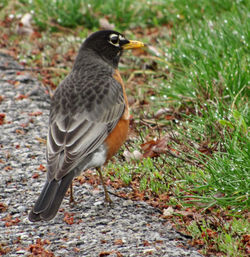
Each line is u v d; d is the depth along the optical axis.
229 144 9.91
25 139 11.99
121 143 10.02
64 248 8.24
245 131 10.07
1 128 12.43
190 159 10.50
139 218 9.10
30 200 9.70
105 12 17.64
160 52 15.23
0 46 16.62
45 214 8.09
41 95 14.12
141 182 10.02
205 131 11.03
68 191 10.09
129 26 17.48
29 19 17.64
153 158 10.89
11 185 10.20
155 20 17.33
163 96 12.95
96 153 9.43
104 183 9.63
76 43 16.47
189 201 9.20
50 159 8.82
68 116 9.44
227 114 11.08
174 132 11.60
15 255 8.09
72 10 17.50
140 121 12.32
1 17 18.09
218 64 12.77
